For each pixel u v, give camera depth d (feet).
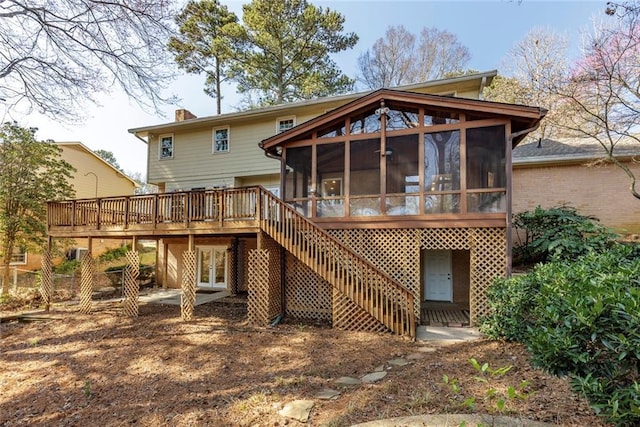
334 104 40.11
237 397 14.40
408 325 23.12
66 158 57.16
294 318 29.58
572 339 7.58
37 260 51.67
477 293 25.22
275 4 61.46
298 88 68.18
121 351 21.83
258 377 16.58
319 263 25.81
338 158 30.25
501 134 25.58
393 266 27.27
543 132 50.39
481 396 11.67
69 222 34.73
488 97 62.75
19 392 16.87
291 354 19.80
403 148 28.07
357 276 24.80
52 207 35.60
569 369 7.78
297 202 30.89
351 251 24.95
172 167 47.34
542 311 9.35
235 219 28.35
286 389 14.85
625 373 7.13
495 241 25.12
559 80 34.76
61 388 17.01
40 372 19.24
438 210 26.53
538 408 10.15
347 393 13.94
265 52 64.85
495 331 20.57
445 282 35.73
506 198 24.72
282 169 31.89
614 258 16.25
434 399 11.87
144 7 24.00
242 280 43.09
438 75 81.35
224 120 44.06
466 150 26.13
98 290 44.29
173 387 16.10
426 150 27.22
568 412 9.71
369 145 29.04
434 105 26.73
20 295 39.34
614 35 30.32
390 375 15.66
